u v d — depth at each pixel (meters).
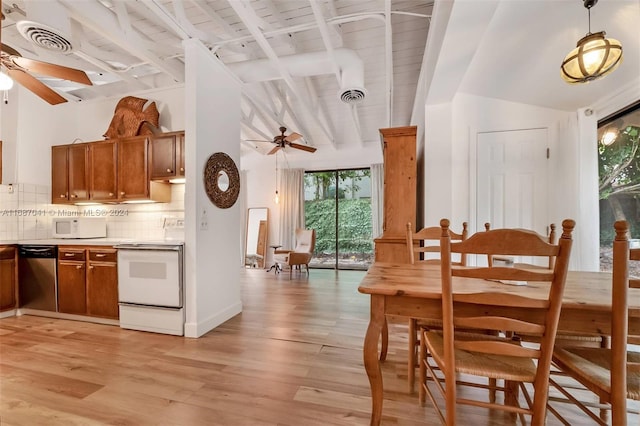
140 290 2.67
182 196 3.23
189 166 2.59
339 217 6.57
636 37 1.81
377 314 1.33
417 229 3.99
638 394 1.03
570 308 1.10
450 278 1.09
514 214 3.04
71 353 2.23
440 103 3.19
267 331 2.68
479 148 3.14
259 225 6.77
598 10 1.75
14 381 1.83
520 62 2.41
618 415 1.00
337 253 6.54
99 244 2.85
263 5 2.75
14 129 3.28
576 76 1.73
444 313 1.12
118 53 3.37
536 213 2.98
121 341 2.46
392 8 2.81
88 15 2.20
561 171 2.89
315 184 6.74
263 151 6.83
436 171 3.21
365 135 6.09
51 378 1.87
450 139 3.17
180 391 1.73
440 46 2.22
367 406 1.60
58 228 3.26
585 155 2.73
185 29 2.52
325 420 1.48
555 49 2.16
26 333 2.64
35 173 3.40
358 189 6.49
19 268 3.15
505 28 2.03
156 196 3.10
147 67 3.56
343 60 3.00
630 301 1.13
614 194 2.55
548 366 1.07
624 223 0.96
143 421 1.47
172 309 2.58
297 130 5.73
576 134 2.80
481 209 3.12
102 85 3.69
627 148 2.41
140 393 1.71
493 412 1.56
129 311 2.72
